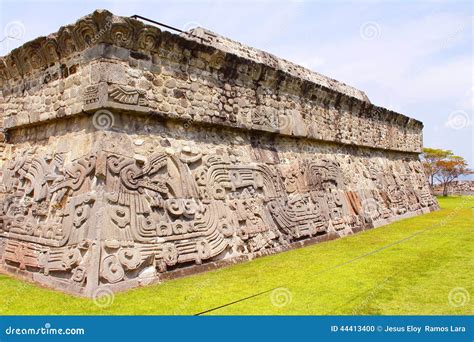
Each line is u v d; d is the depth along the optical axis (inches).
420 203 705.6
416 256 317.7
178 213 266.1
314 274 261.0
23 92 315.0
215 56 308.3
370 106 557.0
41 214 268.2
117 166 244.7
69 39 262.8
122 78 251.9
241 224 314.2
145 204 251.9
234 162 328.2
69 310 194.5
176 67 286.5
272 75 366.3
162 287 231.1
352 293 220.4
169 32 271.1
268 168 360.5
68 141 270.4
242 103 340.8
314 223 397.4
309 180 416.2
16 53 303.4
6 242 293.7
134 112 258.8
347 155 517.7
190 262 264.2
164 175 270.7
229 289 227.1
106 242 226.4
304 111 420.8
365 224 495.2
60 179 263.9
